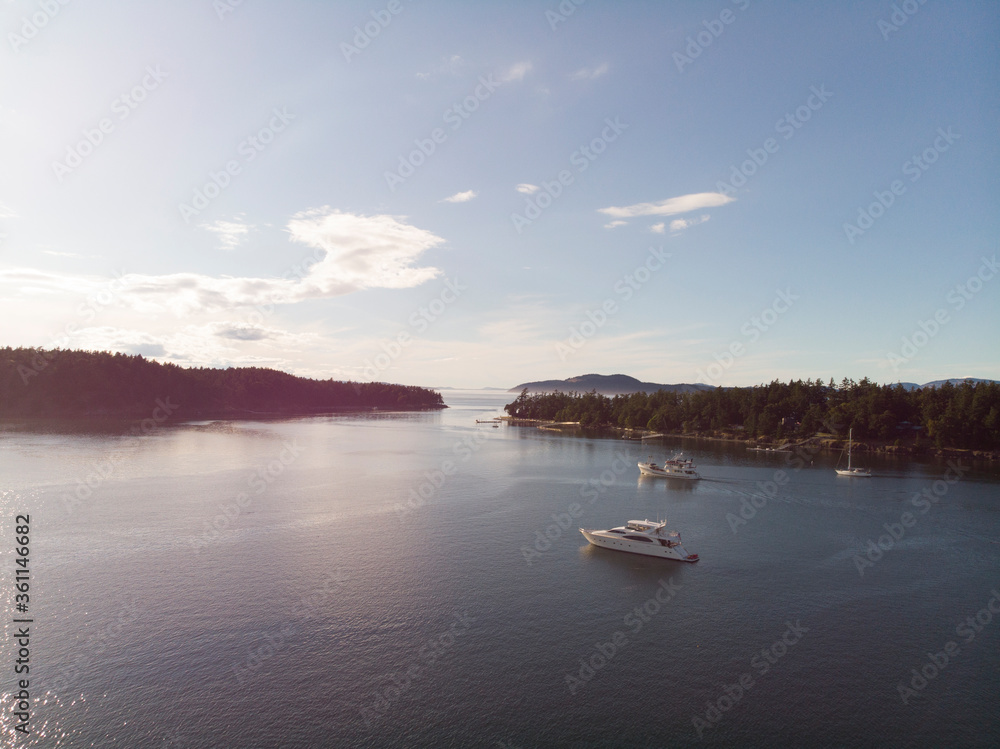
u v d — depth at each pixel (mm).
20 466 110500
